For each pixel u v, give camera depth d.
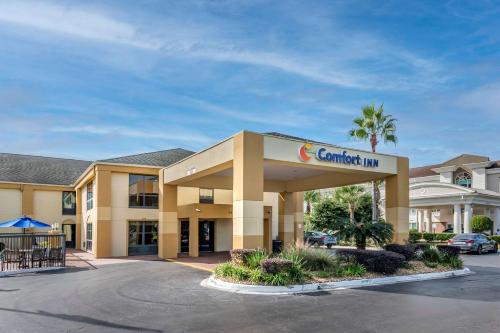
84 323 8.59
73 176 37.16
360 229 17.58
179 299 11.05
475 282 14.13
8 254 21.12
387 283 13.78
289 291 12.02
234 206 15.97
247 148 15.70
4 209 32.91
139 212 27.06
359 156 18.84
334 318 8.88
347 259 15.25
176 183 24.06
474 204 36.00
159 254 24.53
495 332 7.82
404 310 9.64
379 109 30.25
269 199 31.78
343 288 12.67
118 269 18.48
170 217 24.52
